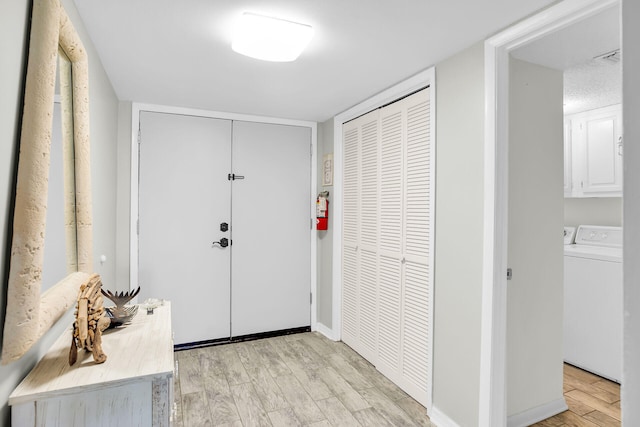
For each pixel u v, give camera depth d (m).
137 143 2.97
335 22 1.68
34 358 1.13
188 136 3.13
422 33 1.77
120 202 2.93
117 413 1.05
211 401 2.30
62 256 1.31
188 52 2.01
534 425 2.08
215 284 3.25
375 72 2.29
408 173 2.46
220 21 1.68
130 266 2.97
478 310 1.84
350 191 3.19
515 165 1.97
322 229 3.48
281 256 3.49
